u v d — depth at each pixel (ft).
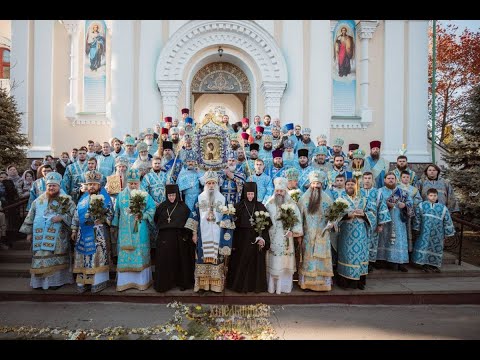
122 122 41.75
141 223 19.69
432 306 19.70
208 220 19.29
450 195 25.39
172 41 41.81
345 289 20.11
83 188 20.20
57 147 46.96
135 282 19.77
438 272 22.61
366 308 19.26
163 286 19.29
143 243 19.71
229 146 23.09
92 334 15.97
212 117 23.26
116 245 22.06
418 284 21.16
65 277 20.43
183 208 20.11
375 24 47.96
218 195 19.86
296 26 43.27
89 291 19.48
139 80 42.29
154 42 42.34
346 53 49.24
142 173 23.94
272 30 42.91
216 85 46.24
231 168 22.40
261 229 18.63
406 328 16.96
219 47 43.09
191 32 42.01
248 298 19.30
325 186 23.08
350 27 49.16
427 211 22.79
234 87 46.44
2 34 63.67
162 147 25.91
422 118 47.03
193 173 23.00
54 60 46.83
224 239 19.10
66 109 46.55
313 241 19.69
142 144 25.29
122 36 41.91
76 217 19.42
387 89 47.75
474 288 20.42
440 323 17.54
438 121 84.28
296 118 43.06
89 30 47.83
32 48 45.78
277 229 19.53
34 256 19.30
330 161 27.04
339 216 18.93
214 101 73.36
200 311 18.21
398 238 22.44
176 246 19.80
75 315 17.92
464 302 20.04
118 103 41.73
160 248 19.52
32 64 45.73
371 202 22.04
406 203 22.24
